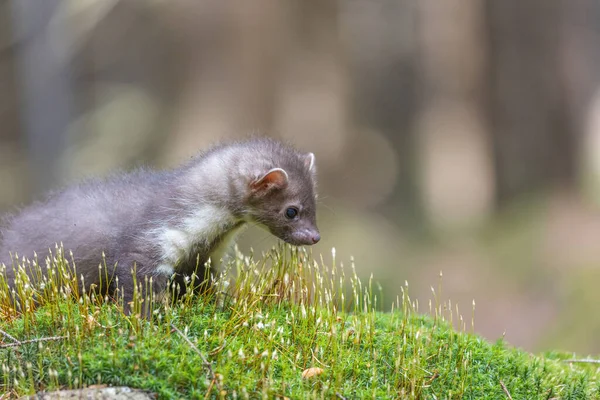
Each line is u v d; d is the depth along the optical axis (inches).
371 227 990.4
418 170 1284.4
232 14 946.1
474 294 789.2
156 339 218.1
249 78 954.1
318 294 254.8
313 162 298.5
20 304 249.4
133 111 1248.8
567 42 1024.9
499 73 1003.3
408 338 253.1
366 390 220.8
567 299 706.8
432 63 1077.8
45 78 1034.1
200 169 271.3
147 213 259.8
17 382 208.1
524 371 251.6
